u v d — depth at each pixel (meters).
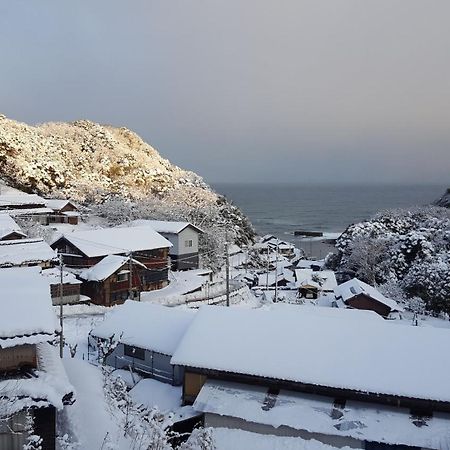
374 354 14.44
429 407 13.10
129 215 56.97
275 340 15.41
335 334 15.50
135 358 19.64
